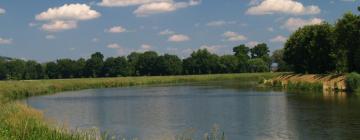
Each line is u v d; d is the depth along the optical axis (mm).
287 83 95562
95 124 43750
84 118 48781
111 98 77312
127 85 128875
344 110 49781
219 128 39750
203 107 58156
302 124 40562
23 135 25047
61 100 74188
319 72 107688
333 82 85438
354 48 89688
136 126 42125
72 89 108688
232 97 73500
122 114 52188
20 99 76625
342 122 40938
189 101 67875
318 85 84500
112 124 43719
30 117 36688
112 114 52344
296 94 75875
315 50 105312
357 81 76750
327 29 103250
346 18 90625
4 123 28969
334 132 36062
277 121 42969
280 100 65125
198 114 50500
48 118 44906
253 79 155875
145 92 92562
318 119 43312
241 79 159000
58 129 30578
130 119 47344
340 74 89312
